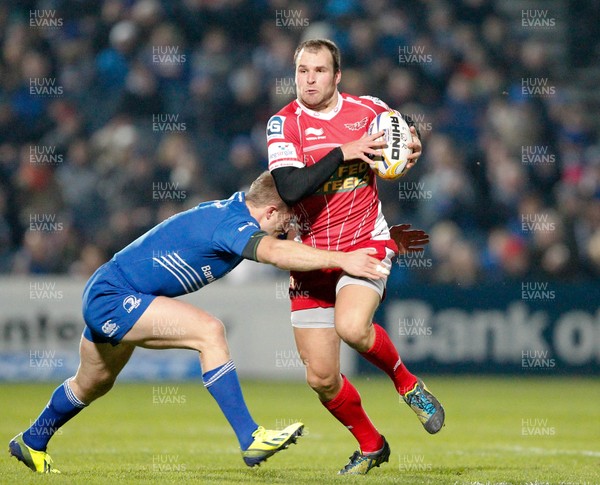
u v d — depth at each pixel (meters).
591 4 77.75
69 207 59.06
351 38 65.94
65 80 65.19
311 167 19.95
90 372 20.09
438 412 21.48
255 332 52.44
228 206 19.58
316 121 21.22
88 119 65.25
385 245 21.53
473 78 66.88
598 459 25.30
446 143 60.75
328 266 18.75
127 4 68.00
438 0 71.31
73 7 68.44
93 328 19.41
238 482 18.59
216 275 19.61
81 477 19.06
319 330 21.11
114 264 19.53
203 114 63.03
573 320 54.00
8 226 56.28
